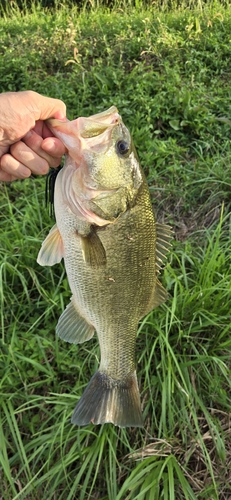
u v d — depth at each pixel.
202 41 1.14
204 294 0.59
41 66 1.13
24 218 0.73
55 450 0.53
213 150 0.86
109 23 1.32
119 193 0.35
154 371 0.58
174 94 0.94
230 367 0.58
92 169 0.34
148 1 1.58
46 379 0.59
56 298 0.64
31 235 0.73
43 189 0.79
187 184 0.78
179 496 0.52
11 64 1.11
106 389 0.43
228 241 0.65
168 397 0.53
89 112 0.94
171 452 0.53
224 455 0.52
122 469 0.53
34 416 0.58
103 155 0.34
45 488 0.53
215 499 0.50
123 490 0.49
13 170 0.36
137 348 0.60
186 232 0.74
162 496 0.51
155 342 0.56
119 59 1.10
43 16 1.55
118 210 0.36
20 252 0.69
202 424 0.56
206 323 0.58
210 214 0.74
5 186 0.80
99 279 0.37
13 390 0.59
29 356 0.61
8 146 0.36
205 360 0.56
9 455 0.56
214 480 0.51
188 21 1.25
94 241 0.36
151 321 0.59
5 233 0.71
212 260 0.60
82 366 0.59
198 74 1.03
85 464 0.51
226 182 0.76
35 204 0.75
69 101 0.97
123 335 0.41
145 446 0.53
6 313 0.66
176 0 1.48
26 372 0.60
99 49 1.16
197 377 0.57
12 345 0.61
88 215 0.35
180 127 0.90
